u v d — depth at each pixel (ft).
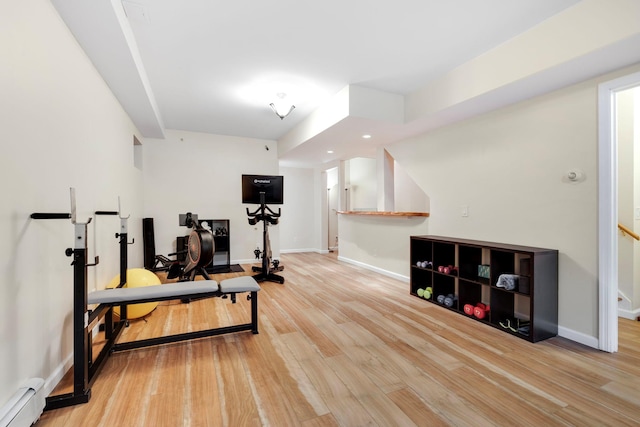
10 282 4.62
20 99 4.91
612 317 7.35
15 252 4.76
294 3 6.69
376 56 8.99
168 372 6.40
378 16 7.13
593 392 5.73
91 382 5.67
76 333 5.33
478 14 7.04
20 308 4.87
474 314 9.55
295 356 7.14
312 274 16.25
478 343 7.84
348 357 7.09
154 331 8.70
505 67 8.18
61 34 6.35
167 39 8.11
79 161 7.32
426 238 11.53
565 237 8.20
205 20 7.29
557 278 8.33
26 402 4.51
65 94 6.55
